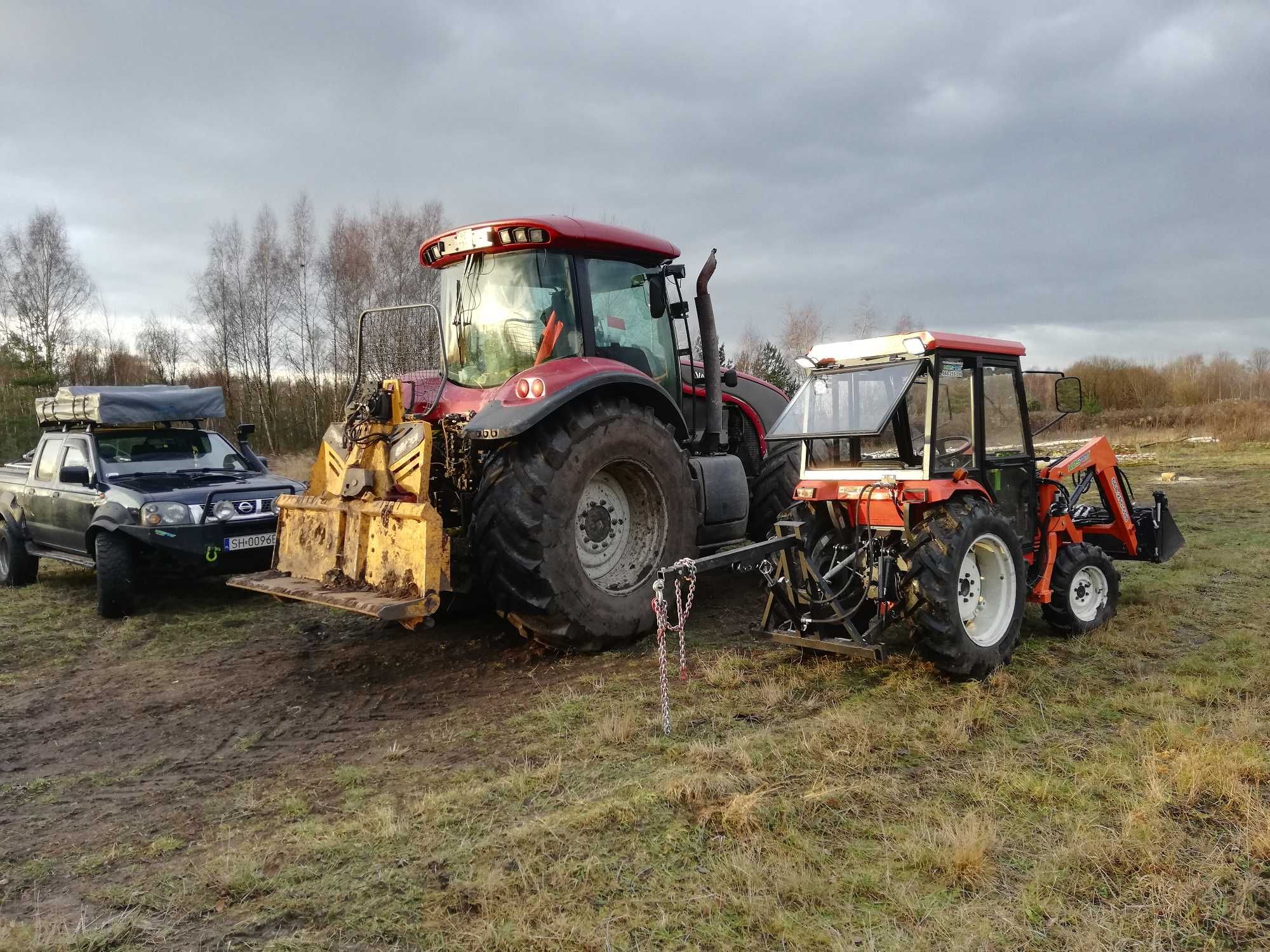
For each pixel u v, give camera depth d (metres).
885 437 4.52
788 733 3.71
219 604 7.24
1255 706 3.76
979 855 2.60
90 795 3.59
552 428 4.96
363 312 5.47
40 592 8.06
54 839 3.18
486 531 4.83
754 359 29.75
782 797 3.08
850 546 4.69
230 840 3.07
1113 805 2.95
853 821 2.93
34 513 8.16
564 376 5.02
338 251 28.77
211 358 30.61
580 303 5.50
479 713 4.27
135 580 6.91
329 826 3.09
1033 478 4.93
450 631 5.87
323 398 29.73
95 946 2.37
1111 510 5.70
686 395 6.75
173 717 4.56
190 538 6.84
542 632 5.00
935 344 4.30
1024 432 4.94
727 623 5.82
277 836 3.04
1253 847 2.63
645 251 5.86
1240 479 12.94
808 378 4.86
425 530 4.54
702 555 6.25
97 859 2.99
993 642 4.37
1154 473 14.45
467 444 5.03
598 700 4.30
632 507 5.59
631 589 5.35
